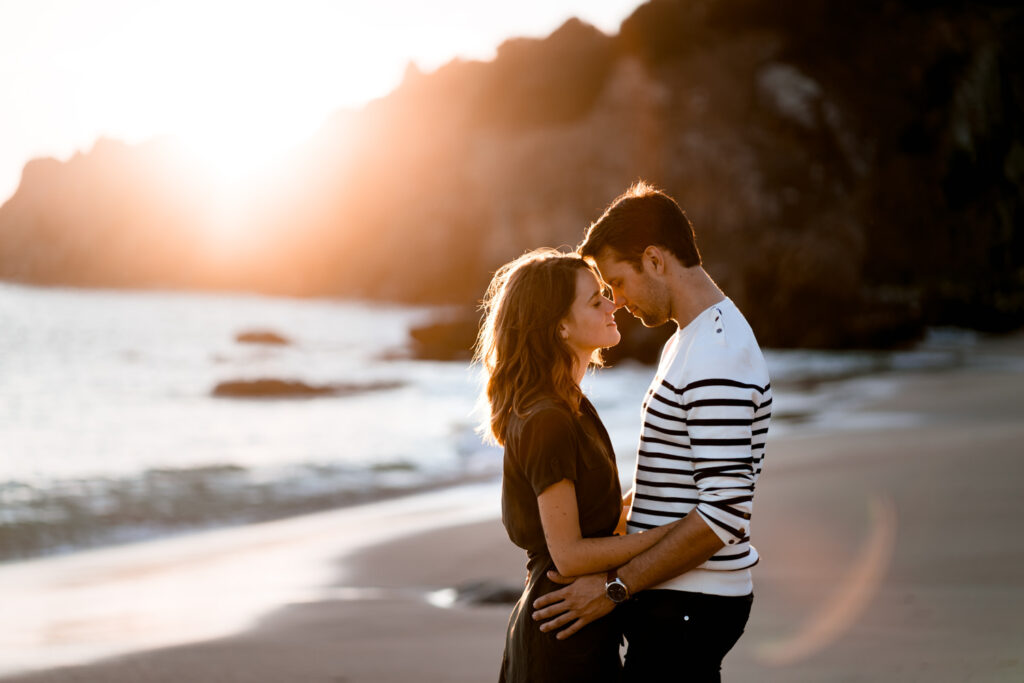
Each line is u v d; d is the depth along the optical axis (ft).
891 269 182.09
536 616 8.05
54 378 107.45
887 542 23.17
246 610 21.07
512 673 8.39
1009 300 174.29
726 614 8.00
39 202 452.35
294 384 90.89
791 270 144.36
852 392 78.54
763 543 23.90
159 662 16.33
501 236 215.92
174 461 51.90
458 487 43.68
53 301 303.68
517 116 257.55
